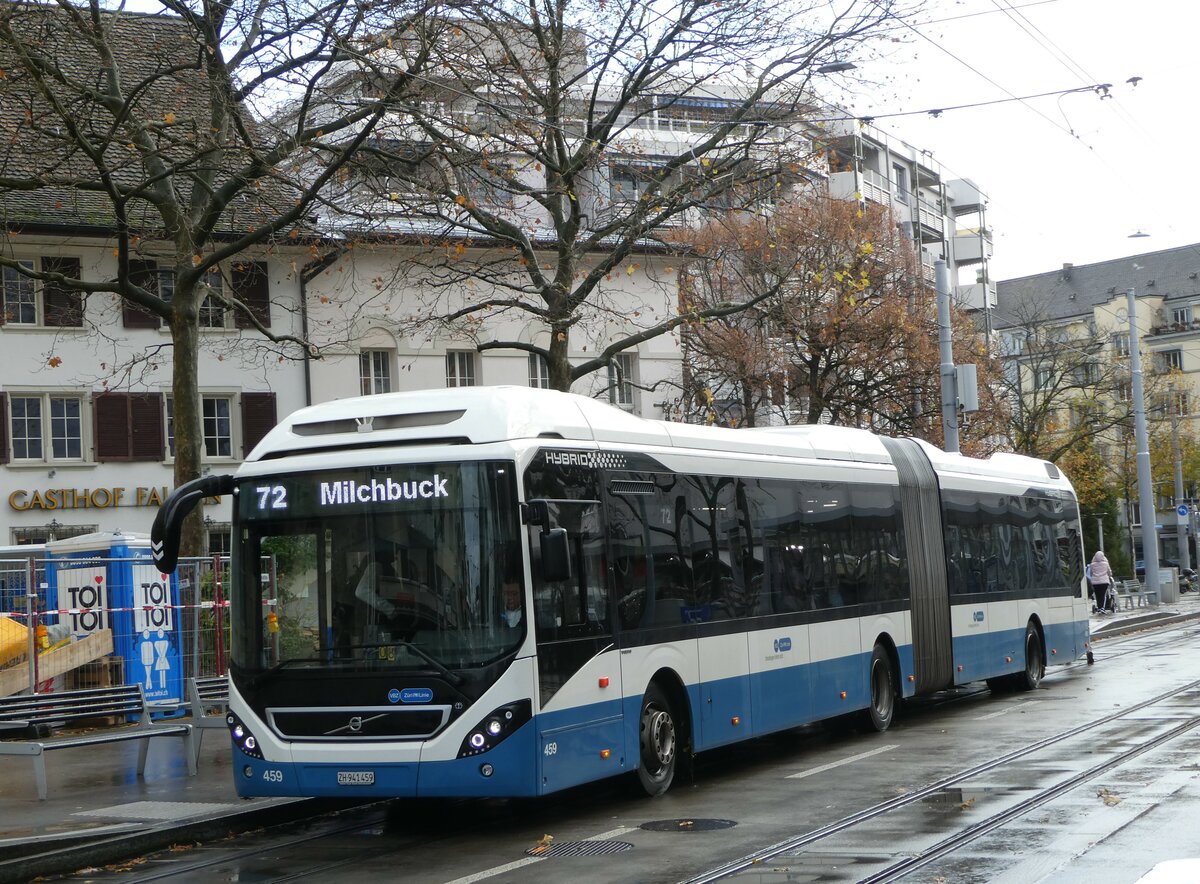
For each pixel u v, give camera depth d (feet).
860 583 58.70
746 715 48.60
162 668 65.46
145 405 116.06
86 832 36.91
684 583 45.60
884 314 131.13
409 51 69.21
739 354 130.21
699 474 47.42
